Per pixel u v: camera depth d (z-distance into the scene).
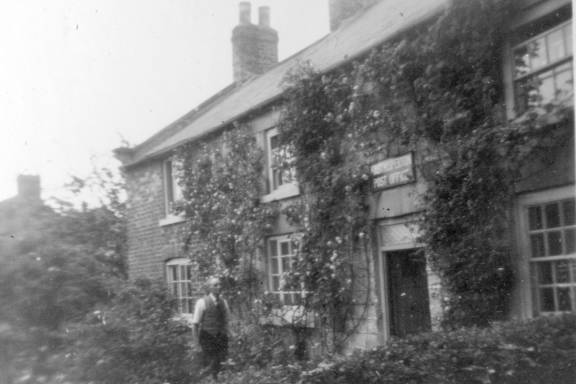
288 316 11.98
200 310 9.87
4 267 6.80
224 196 13.76
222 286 13.32
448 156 8.73
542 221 7.93
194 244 14.80
